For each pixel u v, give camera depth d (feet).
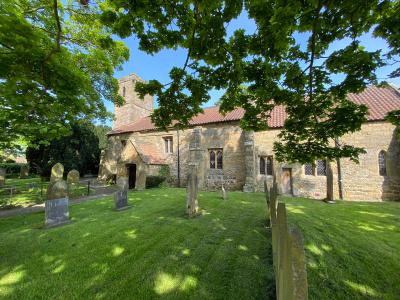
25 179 73.31
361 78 11.93
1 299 11.33
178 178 63.87
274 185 23.22
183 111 16.40
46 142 28.40
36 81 12.78
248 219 24.31
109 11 10.93
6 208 34.76
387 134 39.50
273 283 11.86
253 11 10.60
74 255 16.06
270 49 12.12
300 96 14.79
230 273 13.04
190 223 23.07
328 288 11.40
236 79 13.88
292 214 26.03
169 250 16.49
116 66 34.04
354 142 41.88
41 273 13.71
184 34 11.73
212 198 38.81
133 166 67.51
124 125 88.63
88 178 85.92
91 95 23.41
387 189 39.11
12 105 13.55
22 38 10.81
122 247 17.22
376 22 10.76
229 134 56.95
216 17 10.76
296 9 9.82
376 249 15.71
